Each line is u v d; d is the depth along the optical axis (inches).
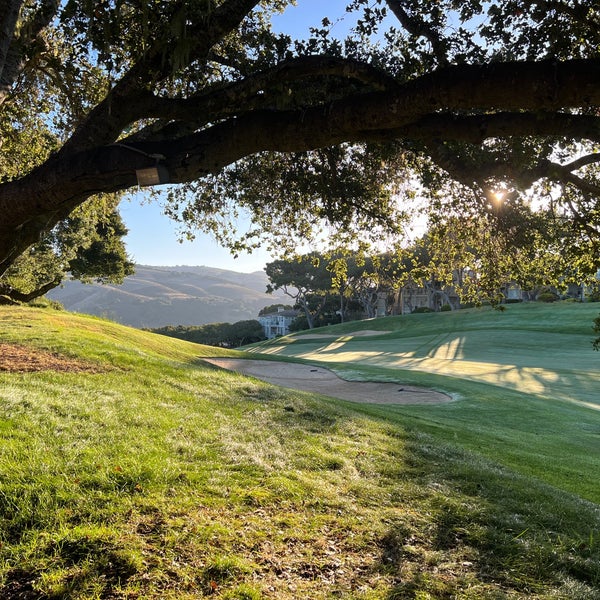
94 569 129.7
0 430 201.2
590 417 592.1
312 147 122.5
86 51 140.3
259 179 241.1
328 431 314.2
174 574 132.8
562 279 239.9
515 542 181.6
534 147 156.9
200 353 922.1
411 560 159.9
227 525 161.5
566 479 334.6
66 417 235.6
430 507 207.0
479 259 257.1
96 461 187.8
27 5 161.8
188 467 203.0
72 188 121.2
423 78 105.7
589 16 130.2
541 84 96.0
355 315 3036.4
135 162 118.1
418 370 963.3
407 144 184.5
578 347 1295.5
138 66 125.8
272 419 321.4
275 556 149.6
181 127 134.7
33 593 120.3
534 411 598.5
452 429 445.1
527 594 147.5
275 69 121.6
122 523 151.2
